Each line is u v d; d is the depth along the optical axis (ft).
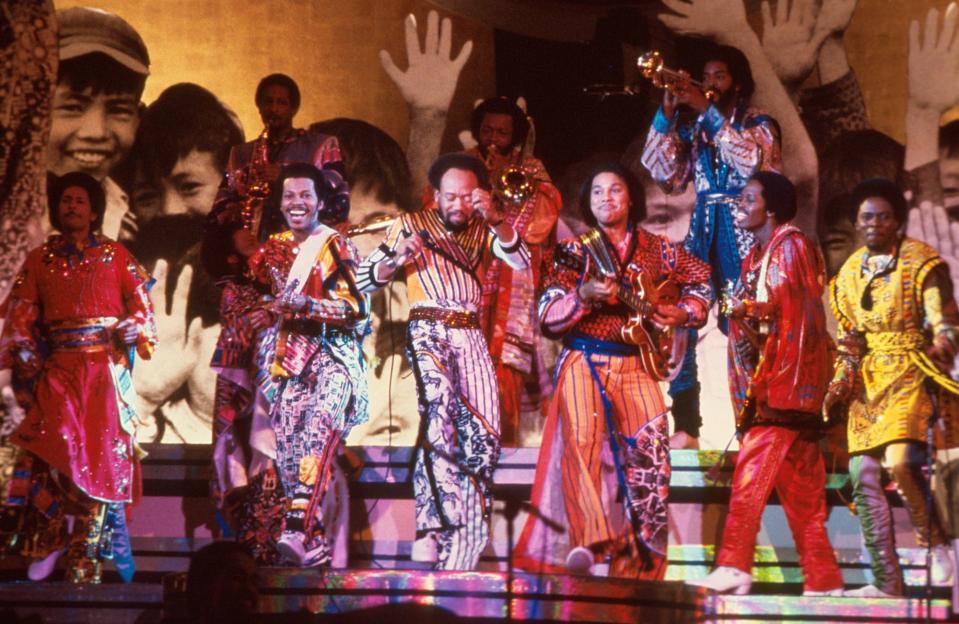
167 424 81.87
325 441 58.44
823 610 53.62
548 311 57.16
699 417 68.08
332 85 84.38
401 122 84.12
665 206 81.97
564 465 56.44
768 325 57.57
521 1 83.10
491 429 59.06
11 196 82.02
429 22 84.38
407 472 64.23
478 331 60.23
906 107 82.69
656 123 66.13
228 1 84.38
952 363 56.54
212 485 63.67
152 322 63.16
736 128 64.59
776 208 58.18
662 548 56.29
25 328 61.16
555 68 83.35
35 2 82.74
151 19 83.97
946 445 56.49
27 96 82.53
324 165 68.28
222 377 63.87
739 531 56.18
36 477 60.95
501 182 59.82
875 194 58.54
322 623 54.03
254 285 64.08
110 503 60.59
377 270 59.06
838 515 63.46
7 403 68.49
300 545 56.95
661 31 83.15
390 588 54.13
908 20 82.64
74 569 59.93
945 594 56.29
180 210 83.25
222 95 84.02
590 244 57.88
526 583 54.03
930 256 57.88
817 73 83.10
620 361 57.00
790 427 56.54
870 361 57.77
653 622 53.21
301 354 58.85
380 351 82.17
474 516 58.03
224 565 47.34
